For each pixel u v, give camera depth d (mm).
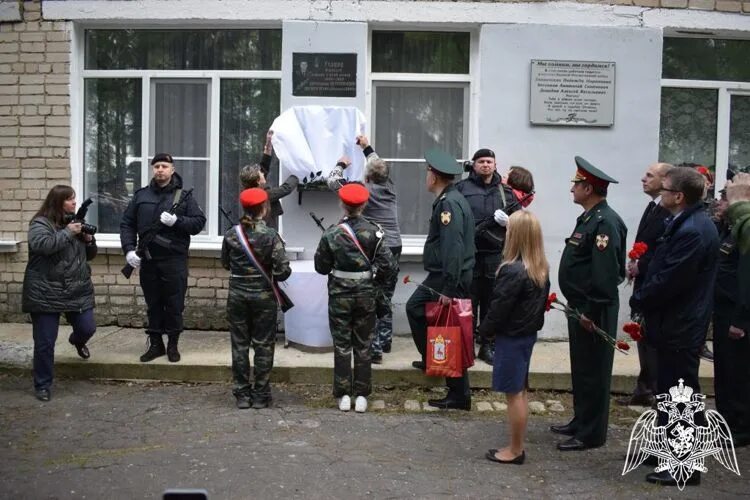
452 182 6566
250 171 7117
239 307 6461
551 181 8188
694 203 5191
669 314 5199
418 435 5988
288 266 6457
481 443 5852
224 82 8500
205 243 8461
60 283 6605
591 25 8125
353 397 6582
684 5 8172
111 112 8578
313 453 5527
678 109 8586
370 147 7812
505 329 5336
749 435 5855
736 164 8641
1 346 7688
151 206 7195
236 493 4840
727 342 5828
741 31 8281
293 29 8125
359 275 6438
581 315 5605
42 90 8359
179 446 5625
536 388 7148
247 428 6020
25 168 8414
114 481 5012
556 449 5773
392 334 8242
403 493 4898
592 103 8148
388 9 8086
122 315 8469
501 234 7289
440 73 8398
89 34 8531
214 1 8172
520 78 8125
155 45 8523
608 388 5723
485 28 8094
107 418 6227
